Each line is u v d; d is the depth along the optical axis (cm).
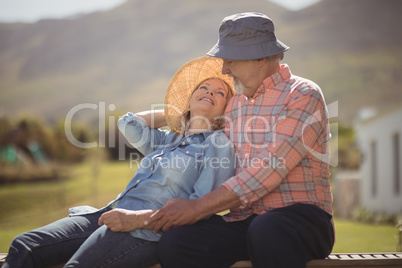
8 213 3288
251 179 291
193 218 290
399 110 1942
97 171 4716
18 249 293
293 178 304
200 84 374
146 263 294
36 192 3994
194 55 19025
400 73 13975
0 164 4900
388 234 1098
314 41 17212
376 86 12875
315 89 311
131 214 293
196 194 312
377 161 2217
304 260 271
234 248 295
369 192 2320
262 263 268
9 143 5438
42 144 5597
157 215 291
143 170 338
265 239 266
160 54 19250
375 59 15475
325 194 312
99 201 3572
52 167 5041
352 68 14612
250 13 327
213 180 315
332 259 295
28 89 17575
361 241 934
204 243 285
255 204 310
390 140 2036
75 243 313
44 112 14900
